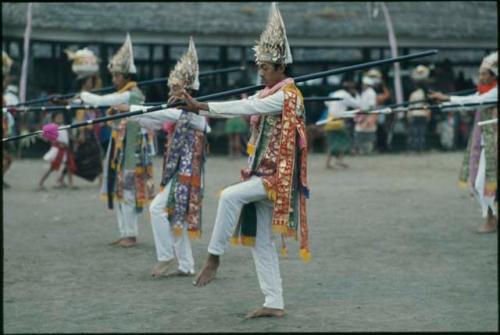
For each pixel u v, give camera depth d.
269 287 7.48
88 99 10.42
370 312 7.66
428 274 9.27
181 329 7.08
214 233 7.40
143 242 11.28
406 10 28.34
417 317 7.47
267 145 7.38
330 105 21.77
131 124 10.76
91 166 17.50
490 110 11.84
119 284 8.82
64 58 26.45
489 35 27.91
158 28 25.81
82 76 15.40
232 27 26.25
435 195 16.28
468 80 28.83
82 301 8.08
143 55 27.28
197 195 9.17
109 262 9.97
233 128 24.94
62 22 25.05
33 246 10.98
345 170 21.52
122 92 10.51
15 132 23.95
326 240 11.33
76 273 9.35
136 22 25.83
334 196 16.03
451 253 10.45
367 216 13.48
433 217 13.40
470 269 9.53
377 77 26.62
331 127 21.72
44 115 23.53
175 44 26.16
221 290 8.54
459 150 28.09
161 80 10.73
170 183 9.16
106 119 8.05
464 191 16.94
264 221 7.46
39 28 24.78
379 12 27.95
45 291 8.49
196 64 9.12
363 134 26.52
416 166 22.62
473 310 7.73
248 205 7.50
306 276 9.18
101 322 7.31
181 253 9.20
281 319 7.40
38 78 26.59
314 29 26.89
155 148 11.30
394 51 26.77
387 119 27.81
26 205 14.92
